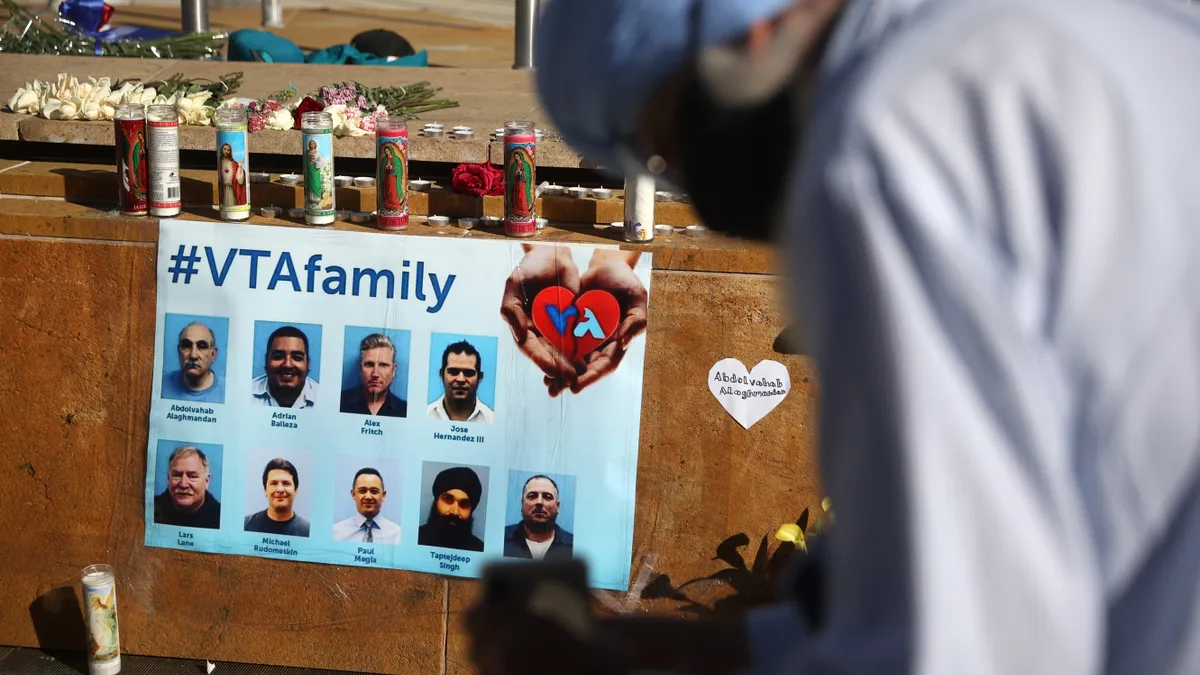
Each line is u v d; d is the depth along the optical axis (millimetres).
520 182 2900
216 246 2953
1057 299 722
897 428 703
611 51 976
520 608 1020
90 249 2965
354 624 3090
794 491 2932
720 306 2855
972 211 723
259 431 3012
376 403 2969
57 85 3689
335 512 3027
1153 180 729
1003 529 686
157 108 2975
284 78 4496
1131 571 771
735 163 1005
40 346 3020
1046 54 748
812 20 910
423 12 9055
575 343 2900
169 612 3127
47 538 3121
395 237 2902
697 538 2971
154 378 3012
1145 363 729
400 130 2912
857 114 764
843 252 737
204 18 6309
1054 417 708
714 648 1268
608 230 3039
